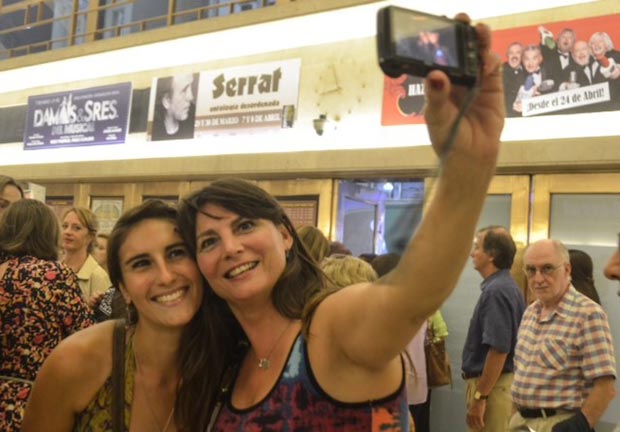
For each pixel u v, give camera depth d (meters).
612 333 5.19
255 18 7.14
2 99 10.15
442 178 1.20
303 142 7.00
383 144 6.47
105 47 8.46
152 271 1.87
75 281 3.10
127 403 1.92
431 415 5.88
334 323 1.49
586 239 5.40
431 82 1.07
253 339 1.68
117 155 8.57
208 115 7.71
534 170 5.62
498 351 4.09
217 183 1.75
